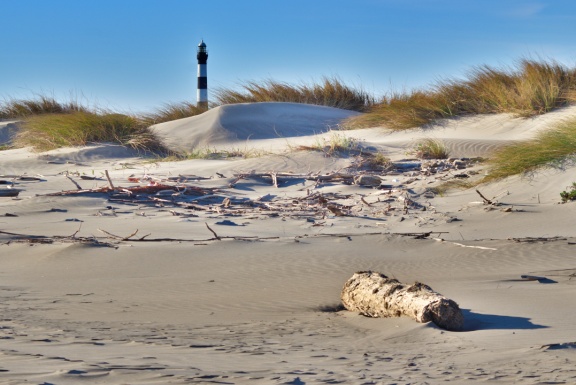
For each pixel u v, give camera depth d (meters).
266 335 6.11
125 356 4.73
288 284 8.97
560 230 12.56
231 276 9.49
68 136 26.91
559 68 27.34
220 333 6.18
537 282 8.62
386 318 6.82
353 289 7.41
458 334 6.04
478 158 20.33
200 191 17.44
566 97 25.41
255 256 10.66
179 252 10.93
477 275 9.23
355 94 35.22
